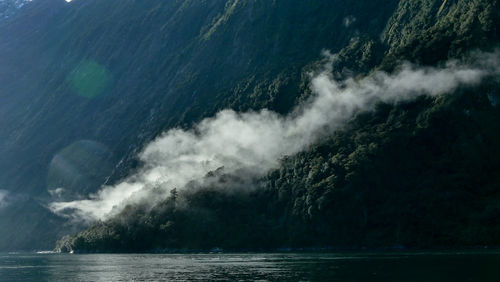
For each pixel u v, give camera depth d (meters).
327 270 117.88
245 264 148.25
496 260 124.38
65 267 167.88
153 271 137.88
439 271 105.44
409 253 166.00
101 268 156.75
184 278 116.19
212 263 158.75
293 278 105.31
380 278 98.12
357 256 161.25
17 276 136.00
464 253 153.38
